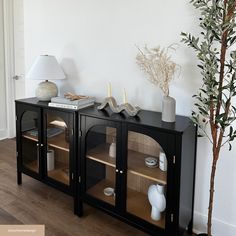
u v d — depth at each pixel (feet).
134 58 7.11
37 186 8.65
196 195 6.57
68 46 8.55
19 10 11.75
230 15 4.55
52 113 7.47
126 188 6.28
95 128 6.61
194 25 6.03
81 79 8.43
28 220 6.89
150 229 5.99
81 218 7.08
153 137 5.61
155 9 6.56
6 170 9.71
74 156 7.13
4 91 12.79
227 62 5.58
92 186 6.99
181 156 5.31
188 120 6.02
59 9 8.53
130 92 7.37
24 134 8.41
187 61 6.27
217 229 6.38
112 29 7.42
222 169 6.13
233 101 5.64
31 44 9.71
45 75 7.80
